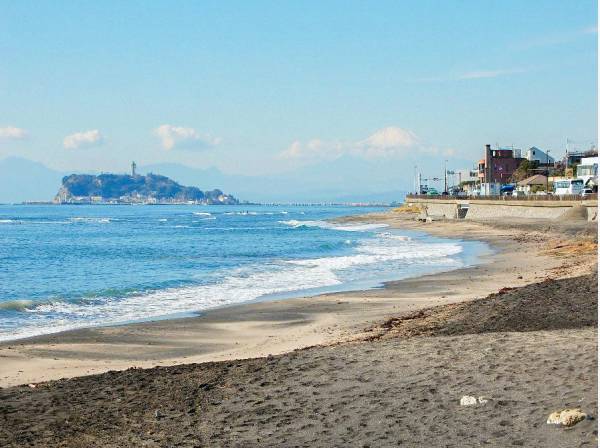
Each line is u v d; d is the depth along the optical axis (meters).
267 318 24.39
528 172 158.00
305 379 13.12
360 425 10.23
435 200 146.50
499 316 19.50
